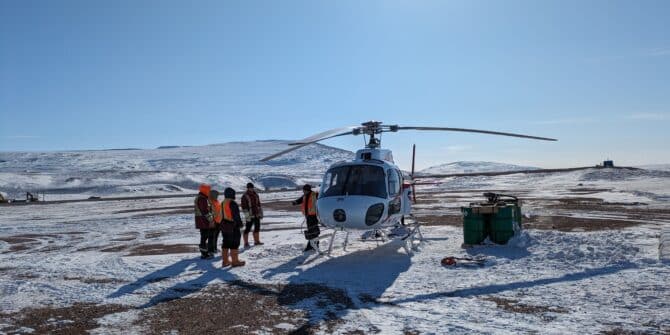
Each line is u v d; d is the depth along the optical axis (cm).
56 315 632
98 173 10144
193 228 1888
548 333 502
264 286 781
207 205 1080
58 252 1301
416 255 1020
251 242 1361
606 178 5000
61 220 2597
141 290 771
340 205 969
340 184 1020
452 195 3669
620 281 705
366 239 1279
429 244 1168
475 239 1090
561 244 1012
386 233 1371
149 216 2609
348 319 582
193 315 620
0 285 823
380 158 1102
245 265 977
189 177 10000
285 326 562
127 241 1529
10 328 576
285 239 1391
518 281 746
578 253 900
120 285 813
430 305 634
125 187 7956
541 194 3378
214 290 762
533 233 1108
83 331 560
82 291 772
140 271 938
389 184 1035
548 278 755
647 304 589
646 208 2091
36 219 2758
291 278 837
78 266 1007
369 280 796
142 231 1855
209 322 586
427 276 809
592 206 2244
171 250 1255
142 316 621
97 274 915
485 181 5638
